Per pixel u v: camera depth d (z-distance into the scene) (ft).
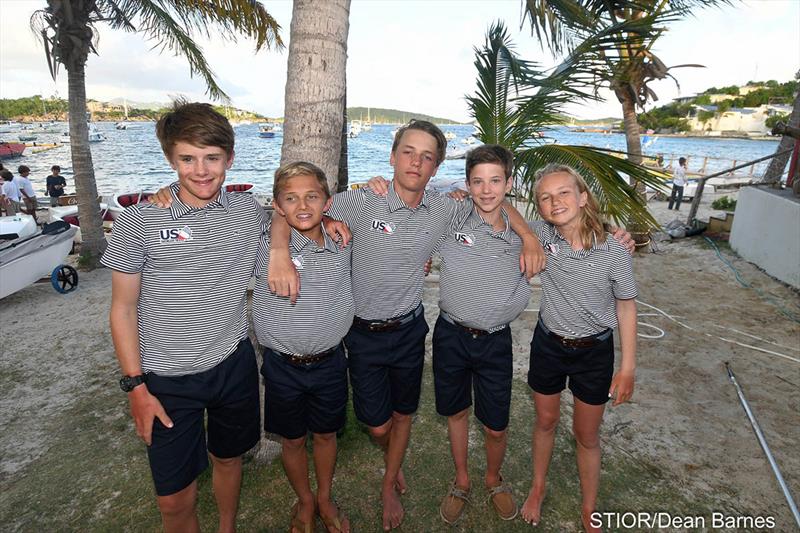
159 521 8.50
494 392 7.89
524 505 8.60
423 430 11.25
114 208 39.11
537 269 7.14
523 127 18.53
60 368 15.62
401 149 6.81
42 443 11.23
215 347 6.38
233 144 6.00
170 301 5.96
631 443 10.79
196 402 6.35
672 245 30.60
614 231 7.39
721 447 10.67
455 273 7.64
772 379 13.91
